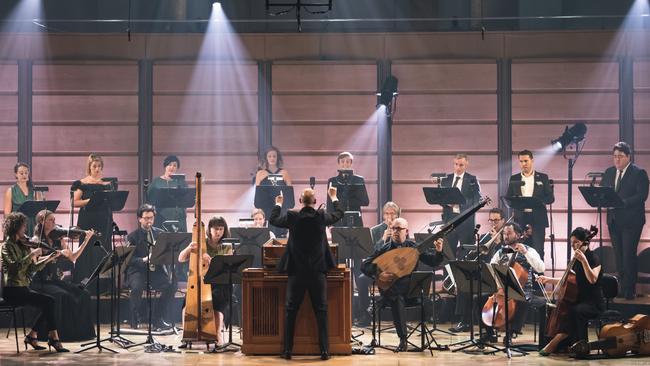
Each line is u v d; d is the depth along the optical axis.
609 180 11.29
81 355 8.65
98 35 12.77
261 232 10.12
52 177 12.69
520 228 9.98
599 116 12.62
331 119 12.81
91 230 9.66
